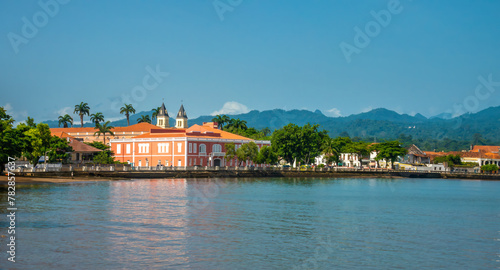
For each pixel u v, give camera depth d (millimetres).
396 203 95562
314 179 175625
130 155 181875
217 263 44281
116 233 55312
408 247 52156
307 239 55156
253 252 48438
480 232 61844
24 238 51531
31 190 99188
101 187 110062
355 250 50281
